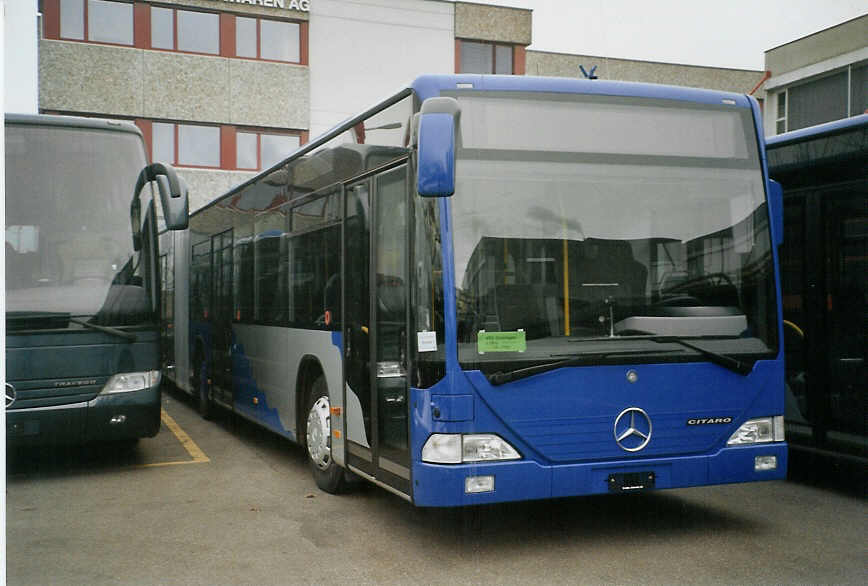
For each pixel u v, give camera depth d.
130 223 8.47
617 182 5.61
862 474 8.05
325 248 7.35
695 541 5.77
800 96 19.59
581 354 5.37
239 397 10.50
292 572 5.22
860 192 6.84
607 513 6.59
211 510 6.86
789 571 5.10
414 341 5.41
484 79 5.54
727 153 5.90
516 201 5.41
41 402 7.96
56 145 8.30
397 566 5.30
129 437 8.41
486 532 6.07
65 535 6.18
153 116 24.66
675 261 5.65
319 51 25.86
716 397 5.64
